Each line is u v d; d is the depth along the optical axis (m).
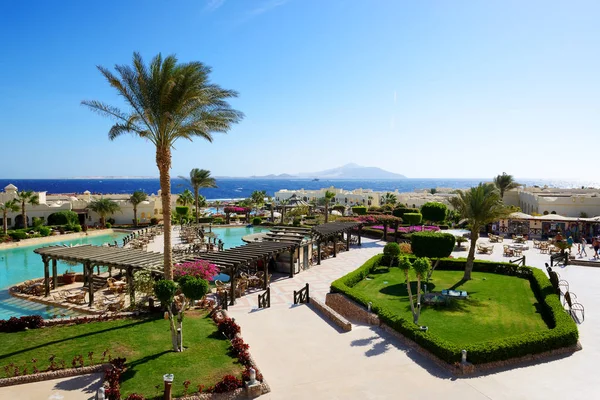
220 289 23.34
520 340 13.50
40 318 16.75
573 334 14.12
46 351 14.13
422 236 25.72
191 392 11.28
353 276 24.06
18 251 43.12
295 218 61.56
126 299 23.19
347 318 19.91
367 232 50.38
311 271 30.39
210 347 14.43
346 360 13.76
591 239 40.97
